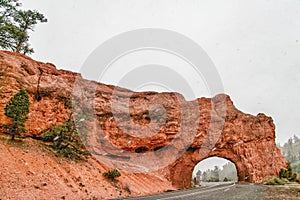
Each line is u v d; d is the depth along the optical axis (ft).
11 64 90.07
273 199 53.78
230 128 183.01
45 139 86.58
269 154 196.85
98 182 73.72
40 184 51.39
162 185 119.75
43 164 62.34
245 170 180.65
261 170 185.37
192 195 63.46
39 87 98.94
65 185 58.18
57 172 62.85
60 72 118.42
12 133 70.64
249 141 191.01
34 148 70.74
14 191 43.83
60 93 106.52
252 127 196.34
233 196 59.77
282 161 204.95
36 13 122.93
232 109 193.67
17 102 69.97
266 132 205.26
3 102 80.33
